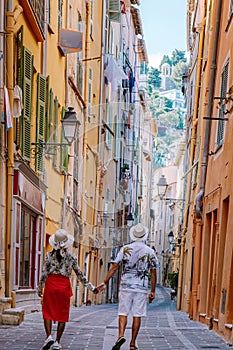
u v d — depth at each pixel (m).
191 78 33.31
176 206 47.59
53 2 21.23
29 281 18.25
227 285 13.35
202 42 27.17
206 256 19.52
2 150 14.30
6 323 13.26
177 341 11.86
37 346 10.02
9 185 14.85
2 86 14.13
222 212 15.63
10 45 14.66
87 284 9.63
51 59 20.94
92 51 31.17
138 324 9.49
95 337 11.93
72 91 25.52
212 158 18.95
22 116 16.14
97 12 32.78
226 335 12.55
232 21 16.33
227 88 16.41
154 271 9.73
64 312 9.45
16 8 15.03
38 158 18.62
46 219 20.88
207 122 19.95
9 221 14.85
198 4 29.22
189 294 24.36
